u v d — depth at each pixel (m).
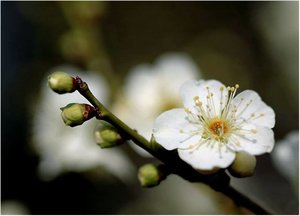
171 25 0.39
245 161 0.19
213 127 0.20
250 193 0.28
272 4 0.37
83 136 0.28
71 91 0.18
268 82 0.36
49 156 0.29
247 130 0.19
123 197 0.31
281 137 0.33
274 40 0.36
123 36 0.38
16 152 0.31
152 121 0.28
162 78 0.29
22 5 0.33
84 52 0.30
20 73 0.32
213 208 0.29
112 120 0.19
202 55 0.38
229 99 0.20
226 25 0.39
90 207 0.31
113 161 0.28
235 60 0.37
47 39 0.33
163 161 0.19
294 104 0.34
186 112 0.19
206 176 0.19
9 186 0.31
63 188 0.31
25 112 0.32
